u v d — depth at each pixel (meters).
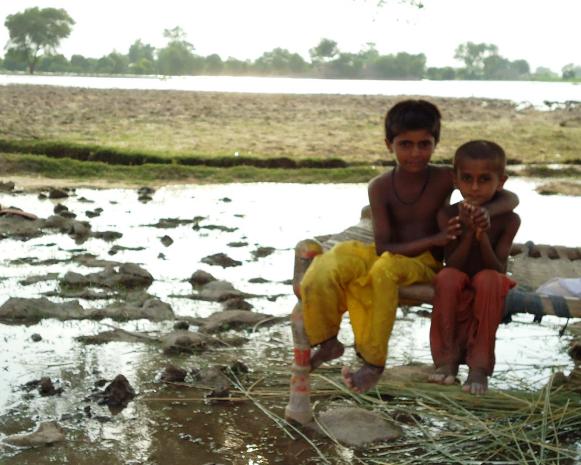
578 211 9.54
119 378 3.99
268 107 22.81
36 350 4.62
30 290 5.78
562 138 16.78
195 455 3.40
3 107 19.81
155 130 16.12
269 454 3.43
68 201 9.58
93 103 22.27
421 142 3.54
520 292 3.61
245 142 14.73
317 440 3.57
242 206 9.52
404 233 3.69
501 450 3.50
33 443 3.46
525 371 4.41
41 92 26.56
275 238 7.75
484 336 3.50
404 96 30.33
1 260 6.61
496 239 3.66
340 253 3.46
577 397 3.96
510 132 17.59
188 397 4.01
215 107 22.11
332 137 15.96
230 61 114.12
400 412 3.84
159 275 6.28
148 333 4.94
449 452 3.46
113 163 12.38
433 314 3.55
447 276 3.51
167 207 9.33
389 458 3.42
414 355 4.62
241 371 4.34
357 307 3.45
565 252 5.51
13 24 94.88
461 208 3.37
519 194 10.88
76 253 6.91
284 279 6.26
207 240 7.59
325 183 11.72
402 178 3.66
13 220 7.87
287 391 4.08
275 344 4.82
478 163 3.49
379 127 18.19
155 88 36.72
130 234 7.75
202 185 11.21
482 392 3.41
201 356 4.59
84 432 3.60
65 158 12.05
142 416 3.78
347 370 3.46
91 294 5.66
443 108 24.14
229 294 5.71
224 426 3.70
